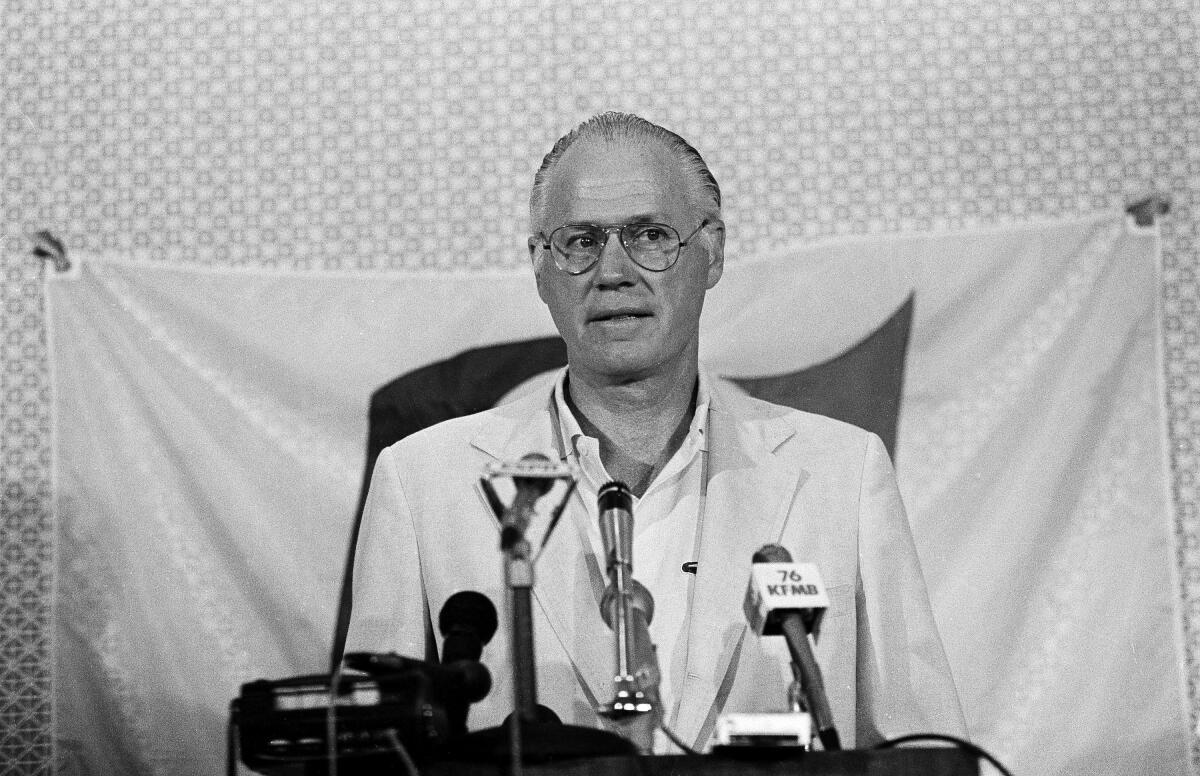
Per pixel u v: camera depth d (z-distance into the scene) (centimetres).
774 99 540
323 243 534
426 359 511
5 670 499
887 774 245
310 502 499
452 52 546
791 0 546
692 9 547
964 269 511
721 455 363
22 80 547
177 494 499
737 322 510
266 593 492
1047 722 477
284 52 548
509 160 539
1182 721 476
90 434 503
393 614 352
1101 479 493
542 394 386
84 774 486
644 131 365
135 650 491
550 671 335
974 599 485
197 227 537
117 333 510
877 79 540
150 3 551
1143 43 539
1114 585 485
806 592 281
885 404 501
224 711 486
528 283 521
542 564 348
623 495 299
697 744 324
